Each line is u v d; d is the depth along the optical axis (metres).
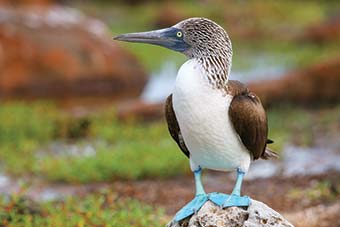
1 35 23.34
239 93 7.86
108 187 13.15
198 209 7.98
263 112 7.95
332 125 17.53
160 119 18.62
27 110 18.83
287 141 16.41
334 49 30.11
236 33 34.75
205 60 7.79
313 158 15.09
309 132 17.12
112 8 44.31
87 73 24.00
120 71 24.55
